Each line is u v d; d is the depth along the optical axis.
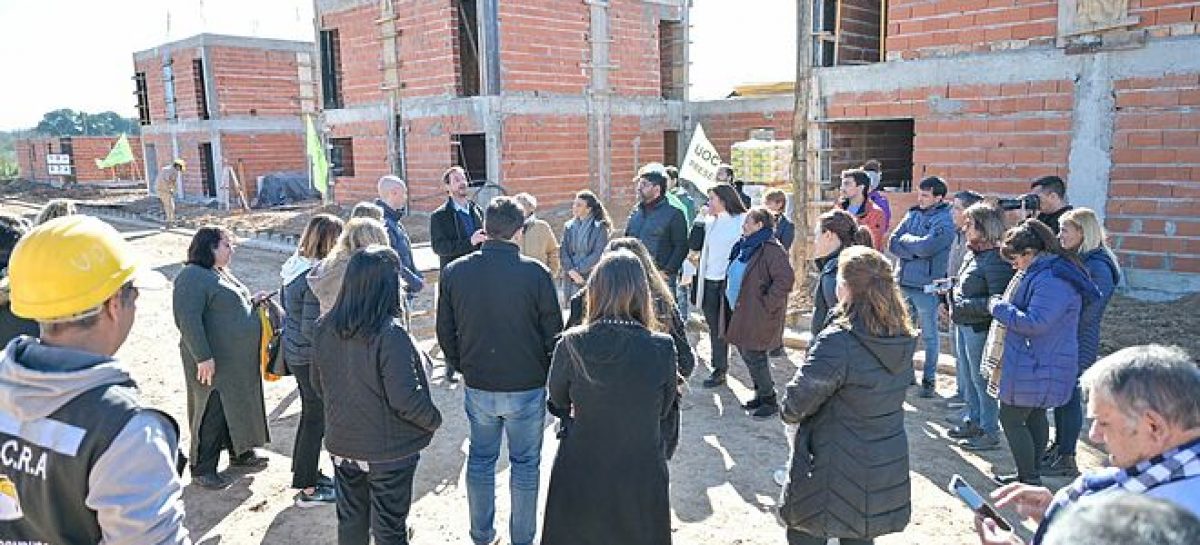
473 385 3.88
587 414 3.14
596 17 15.99
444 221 7.13
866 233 5.42
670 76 18.56
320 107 18.44
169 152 27.48
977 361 5.16
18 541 1.77
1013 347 4.29
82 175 39.38
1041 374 4.20
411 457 3.47
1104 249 4.77
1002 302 4.26
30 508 1.73
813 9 10.28
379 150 16.62
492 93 14.44
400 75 15.84
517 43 14.66
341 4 16.98
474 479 4.00
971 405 5.48
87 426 1.69
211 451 4.91
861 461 3.01
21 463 1.71
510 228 3.85
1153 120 7.49
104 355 1.90
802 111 8.50
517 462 3.99
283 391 6.99
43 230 1.84
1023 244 4.18
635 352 3.10
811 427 3.18
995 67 8.45
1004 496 2.31
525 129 14.88
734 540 4.25
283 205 23.39
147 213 23.19
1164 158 7.46
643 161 17.28
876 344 2.97
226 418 4.85
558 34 15.31
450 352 3.95
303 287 4.55
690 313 9.24
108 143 40.09
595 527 3.15
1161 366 1.80
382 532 3.47
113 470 1.69
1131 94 7.59
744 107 17.45
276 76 26.23
